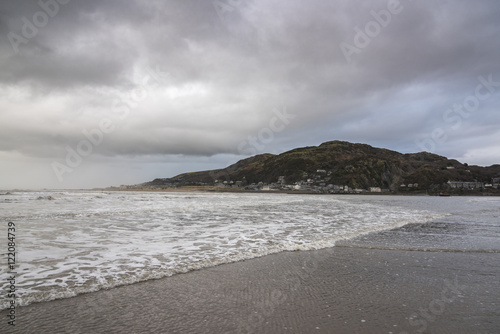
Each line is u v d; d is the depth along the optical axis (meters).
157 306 4.57
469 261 7.92
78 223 13.75
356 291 5.45
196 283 5.73
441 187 157.00
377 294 5.32
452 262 7.77
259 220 16.62
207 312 4.39
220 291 5.31
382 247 9.62
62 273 6.03
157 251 8.23
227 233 11.63
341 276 6.37
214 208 26.55
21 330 3.62
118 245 8.87
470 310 4.66
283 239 10.50
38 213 17.59
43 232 10.95
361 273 6.63
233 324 4.01
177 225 13.84
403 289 5.61
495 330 3.98
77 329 3.72
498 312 4.60
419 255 8.56
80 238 9.87
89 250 8.11
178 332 3.73
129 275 6.04
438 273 6.72
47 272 6.07
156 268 6.59
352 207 31.34
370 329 3.95
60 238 9.78
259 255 8.12
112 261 7.05
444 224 16.55
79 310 4.33
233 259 7.61
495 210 30.89
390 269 7.00
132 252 8.02
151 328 3.82
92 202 32.16
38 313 4.17
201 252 8.24
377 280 6.13
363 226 14.68
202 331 3.77
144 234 11.02
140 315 4.22
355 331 3.88
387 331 3.90
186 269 6.60
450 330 3.96
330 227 14.00
